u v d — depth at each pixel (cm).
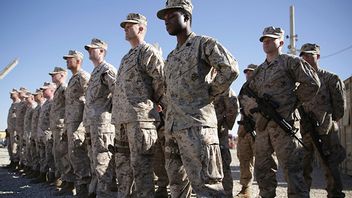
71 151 632
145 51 447
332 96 552
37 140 929
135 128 431
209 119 333
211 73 367
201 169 320
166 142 360
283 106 434
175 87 345
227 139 550
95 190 566
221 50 333
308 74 428
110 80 529
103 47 586
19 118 1193
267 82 448
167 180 612
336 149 548
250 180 630
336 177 540
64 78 799
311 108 547
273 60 454
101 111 541
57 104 744
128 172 457
